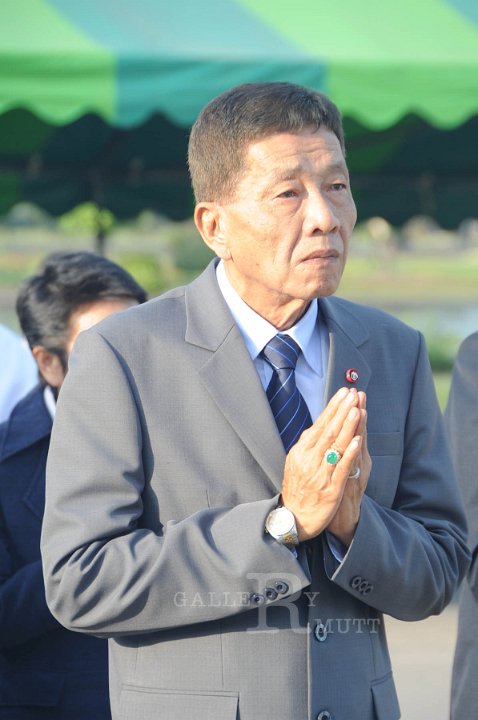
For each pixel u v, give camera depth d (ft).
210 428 13.70
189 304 14.58
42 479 18.20
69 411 13.78
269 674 13.23
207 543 12.92
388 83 35.55
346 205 13.69
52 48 33.32
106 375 13.71
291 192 13.32
